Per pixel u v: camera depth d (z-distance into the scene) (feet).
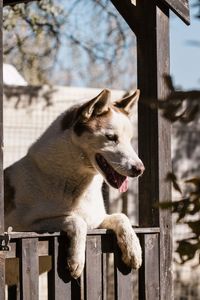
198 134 42.55
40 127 37.14
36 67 50.47
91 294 19.34
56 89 37.70
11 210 21.17
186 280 39.47
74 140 20.66
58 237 18.86
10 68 40.27
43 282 34.47
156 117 20.95
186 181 8.56
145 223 21.09
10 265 20.35
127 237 19.92
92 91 38.68
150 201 20.97
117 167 20.44
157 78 21.13
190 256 8.52
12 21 39.81
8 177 21.75
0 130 17.04
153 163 20.98
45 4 41.34
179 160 41.96
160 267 20.77
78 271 18.80
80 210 20.71
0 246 16.81
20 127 36.55
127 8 21.97
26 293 17.83
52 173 20.92
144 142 21.26
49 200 20.85
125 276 20.15
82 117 20.77
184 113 8.39
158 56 21.18
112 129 20.79
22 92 36.76
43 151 21.06
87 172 20.85
